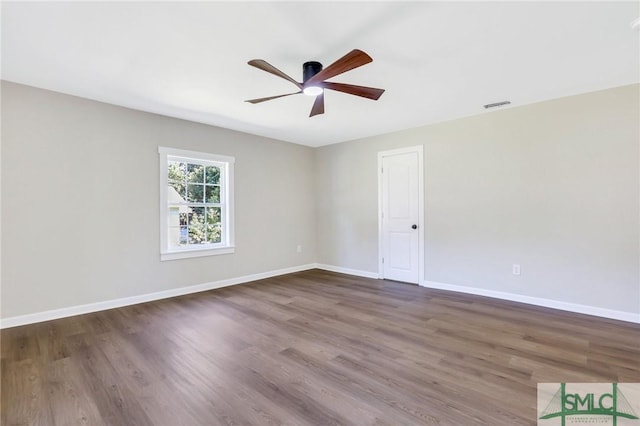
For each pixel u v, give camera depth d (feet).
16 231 10.00
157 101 11.48
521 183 12.20
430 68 8.89
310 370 7.30
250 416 5.70
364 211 17.44
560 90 10.62
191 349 8.39
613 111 10.38
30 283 10.23
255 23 6.70
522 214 12.21
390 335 9.27
